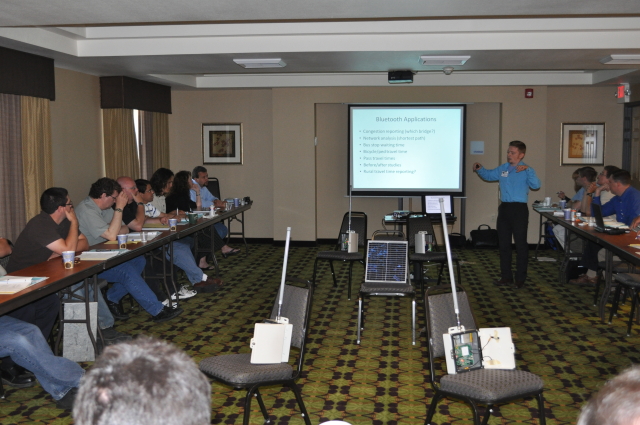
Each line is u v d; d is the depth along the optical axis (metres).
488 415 2.65
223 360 2.86
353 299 5.92
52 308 3.95
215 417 3.23
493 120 8.95
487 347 2.83
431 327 2.90
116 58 6.05
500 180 6.34
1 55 5.27
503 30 5.48
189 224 5.83
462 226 9.00
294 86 8.77
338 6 4.11
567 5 4.09
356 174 9.05
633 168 8.62
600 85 8.51
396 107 8.86
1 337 3.15
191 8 4.13
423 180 8.95
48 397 3.54
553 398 3.45
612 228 5.17
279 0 3.93
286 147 9.05
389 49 5.72
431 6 4.11
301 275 7.04
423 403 3.41
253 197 9.50
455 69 7.00
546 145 8.91
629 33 5.50
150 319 5.17
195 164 9.52
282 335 2.85
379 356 4.23
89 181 7.19
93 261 3.86
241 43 5.82
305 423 2.94
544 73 8.36
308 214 9.12
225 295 6.06
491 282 6.59
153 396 0.82
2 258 4.19
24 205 5.77
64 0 3.86
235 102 9.41
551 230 8.16
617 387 0.76
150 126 8.44
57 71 6.52
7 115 5.49
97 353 3.87
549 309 5.43
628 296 5.77
